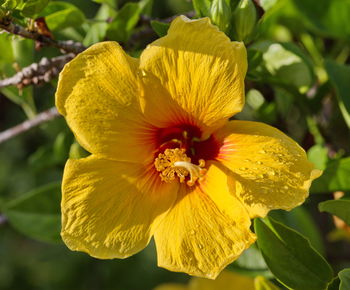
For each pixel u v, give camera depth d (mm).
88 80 354
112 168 370
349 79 439
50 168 521
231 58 346
